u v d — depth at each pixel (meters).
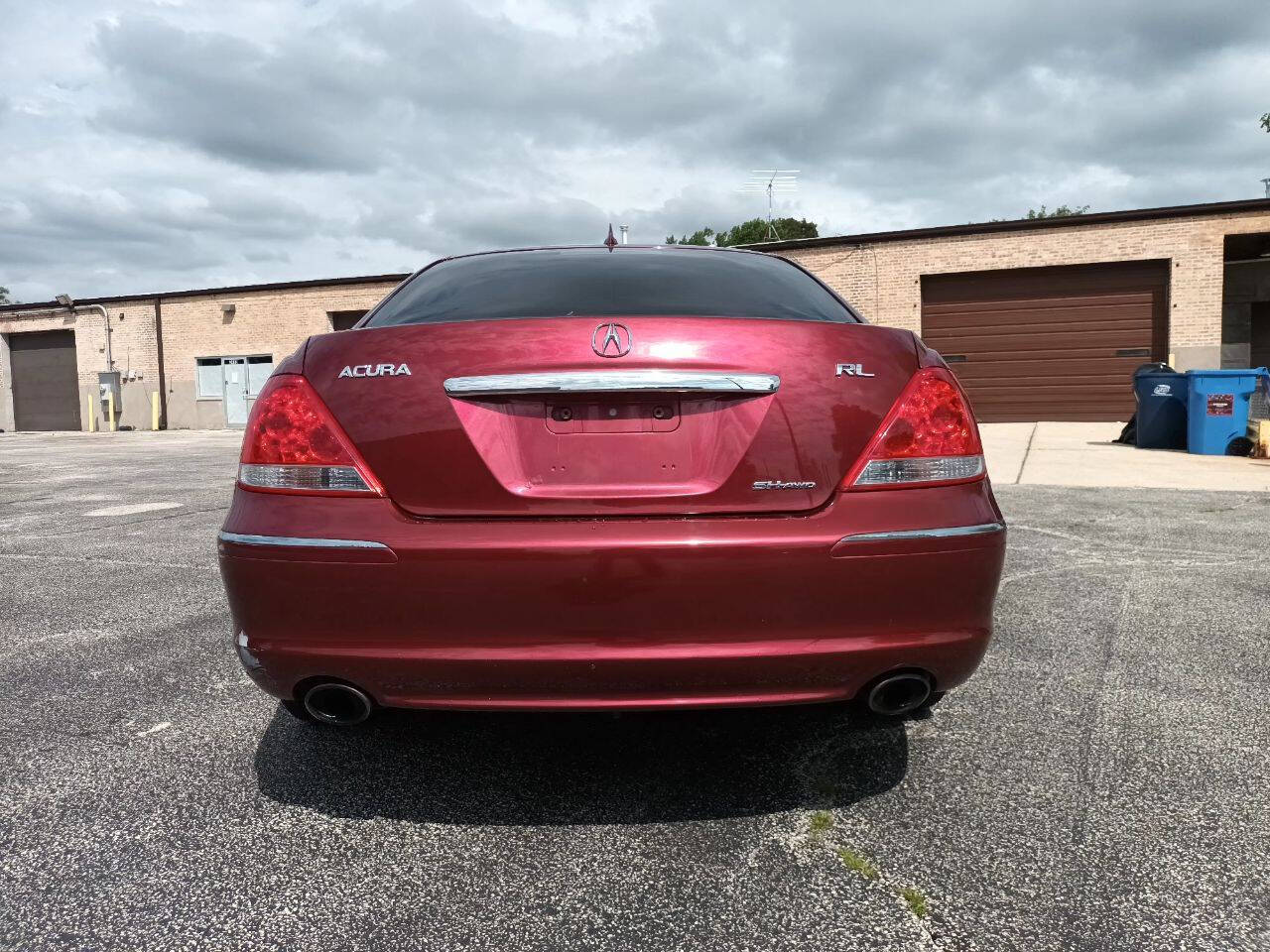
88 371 25.73
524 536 1.75
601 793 2.10
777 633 1.77
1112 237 15.46
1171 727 2.43
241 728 2.52
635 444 1.82
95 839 1.90
